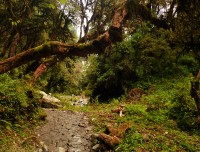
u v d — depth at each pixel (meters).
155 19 16.47
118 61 18.28
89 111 12.98
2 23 16.95
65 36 20.55
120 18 8.90
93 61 20.41
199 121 9.85
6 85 8.95
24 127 8.40
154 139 8.48
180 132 9.39
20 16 16.64
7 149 6.68
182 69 17.19
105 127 9.38
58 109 13.09
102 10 18.78
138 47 17.98
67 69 27.09
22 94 9.12
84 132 9.27
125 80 17.62
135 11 10.38
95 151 7.89
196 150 7.95
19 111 8.85
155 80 16.66
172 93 13.59
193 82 9.92
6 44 17.56
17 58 6.30
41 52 6.38
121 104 13.91
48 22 19.50
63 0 6.84
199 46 14.02
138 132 8.91
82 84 27.36
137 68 17.25
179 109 11.20
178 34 14.62
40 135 8.39
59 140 8.32
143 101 13.60
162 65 17.67
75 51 6.69
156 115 11.02
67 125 9.83
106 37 7.14
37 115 9.63
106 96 18.58
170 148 8.00
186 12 14.29
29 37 19.83
